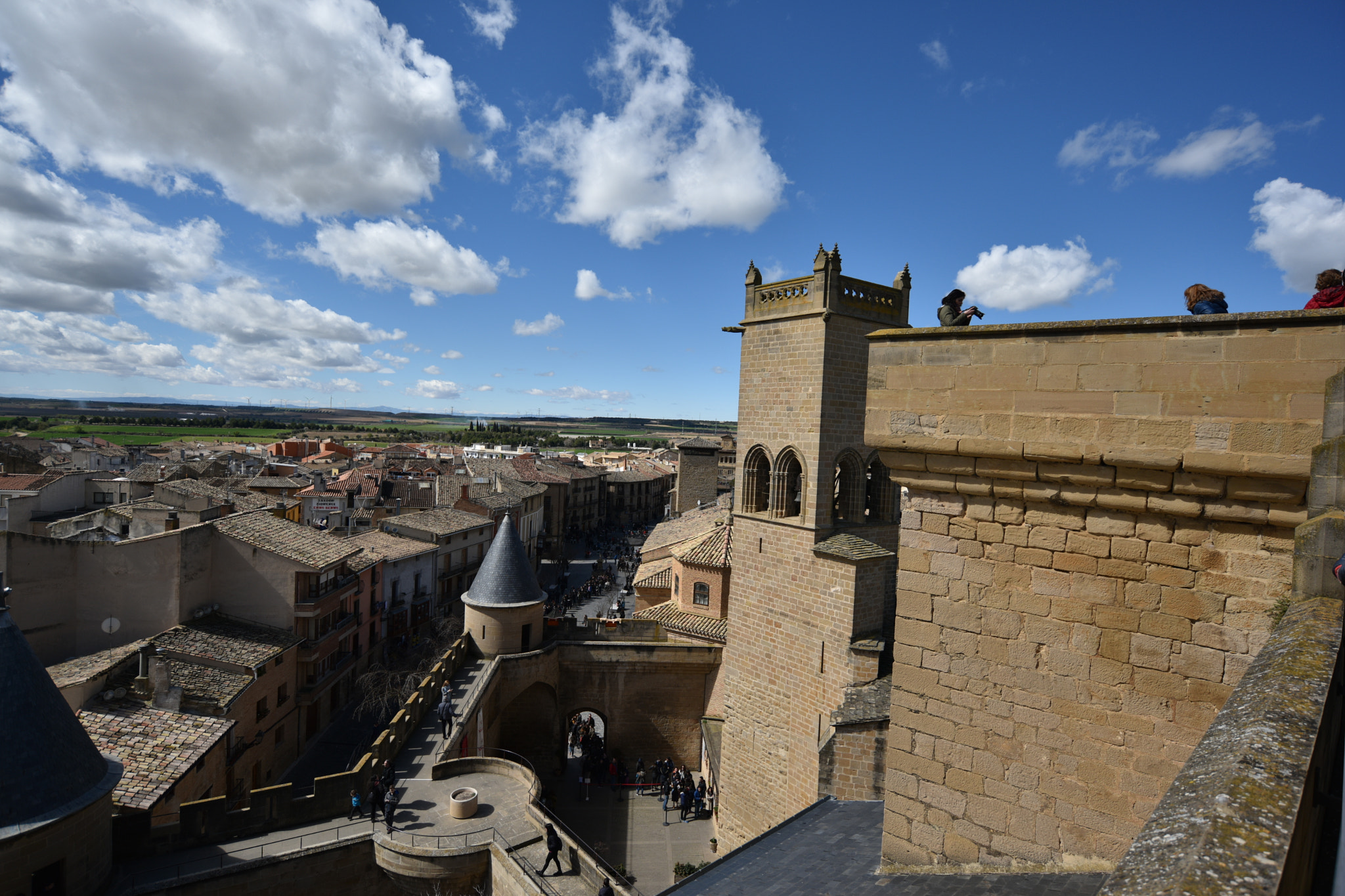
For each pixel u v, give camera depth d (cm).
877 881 988
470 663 4197
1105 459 844
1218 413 777
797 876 1095
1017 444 910
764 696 3316
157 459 14200
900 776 1051
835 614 2961
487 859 2512
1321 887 405
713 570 4506
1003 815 951
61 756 2095
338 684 4788
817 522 3055
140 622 3766
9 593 2191
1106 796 871
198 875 2244
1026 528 936
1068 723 901
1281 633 605
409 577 6141
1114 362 843
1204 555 809
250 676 3562
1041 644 923
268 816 2541
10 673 2078
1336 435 686
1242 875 286
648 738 4447
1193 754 457
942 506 1012
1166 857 326
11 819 1942
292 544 4491
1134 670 854
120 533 4825
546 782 4294
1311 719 433
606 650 4372
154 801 2488
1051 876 862
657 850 3544
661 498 16850
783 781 3191
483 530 7550
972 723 980
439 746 3241
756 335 3369
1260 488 758
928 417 988
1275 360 748
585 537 13650
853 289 3069
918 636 1036
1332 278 859
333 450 18475
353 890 2494
